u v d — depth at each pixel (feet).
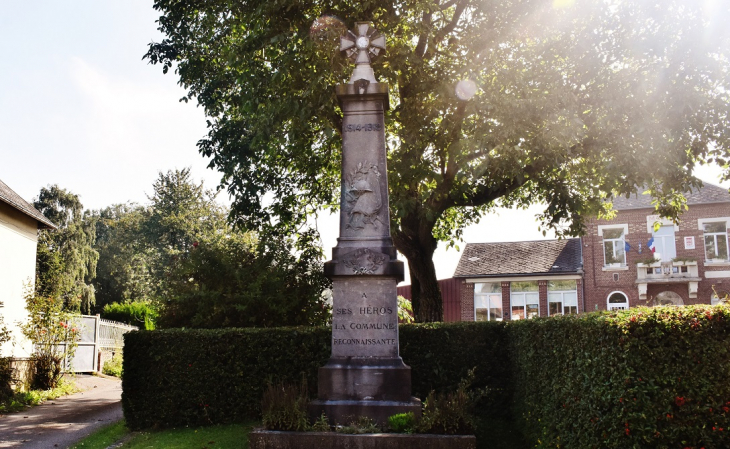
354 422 31.07
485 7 47.62
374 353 33.96
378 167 36.24
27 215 75.56
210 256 52.54
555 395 26.99
